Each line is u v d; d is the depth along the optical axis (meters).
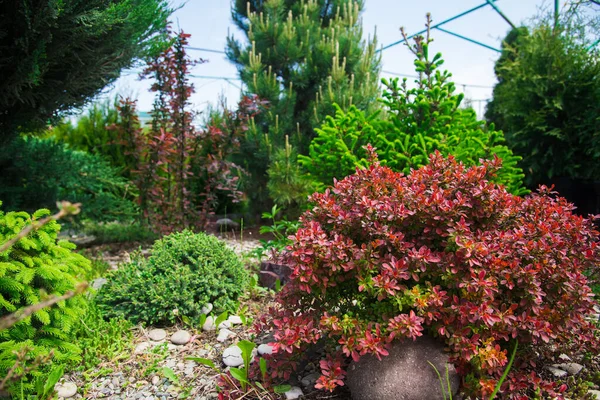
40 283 2.21
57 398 2.04
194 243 3.35
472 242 1.94
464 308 1.90
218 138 5.49
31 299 2.08
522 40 6.96
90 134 7.88
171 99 5.09
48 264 2.21
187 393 2.18
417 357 2.00
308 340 1.96
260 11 7.81
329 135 3.88
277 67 7.11
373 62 7.09
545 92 6.11
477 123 4.04
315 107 6.34
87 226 5.89
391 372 1.95
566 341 2.33
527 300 2.02
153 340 2.75
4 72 3.89
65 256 2.37
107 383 2.27
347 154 3.73
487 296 1.96
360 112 3.96
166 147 4.95
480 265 1.91
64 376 2.31
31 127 4.76
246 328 2.90
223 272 3.28
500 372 1.96
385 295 1.95
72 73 4.22
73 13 3.82
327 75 6.86
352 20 7.04
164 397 2.17
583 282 2.07
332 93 6.27
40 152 5.19
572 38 6.05
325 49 6.70
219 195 7.56
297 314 2.25
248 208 7.25
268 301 3.35
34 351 2.03
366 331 1.87
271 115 6.61
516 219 2.33
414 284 2.15
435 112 3.73
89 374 2.32
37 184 5.23
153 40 5.03
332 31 6.68
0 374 1.90
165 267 3.16
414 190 2.20
